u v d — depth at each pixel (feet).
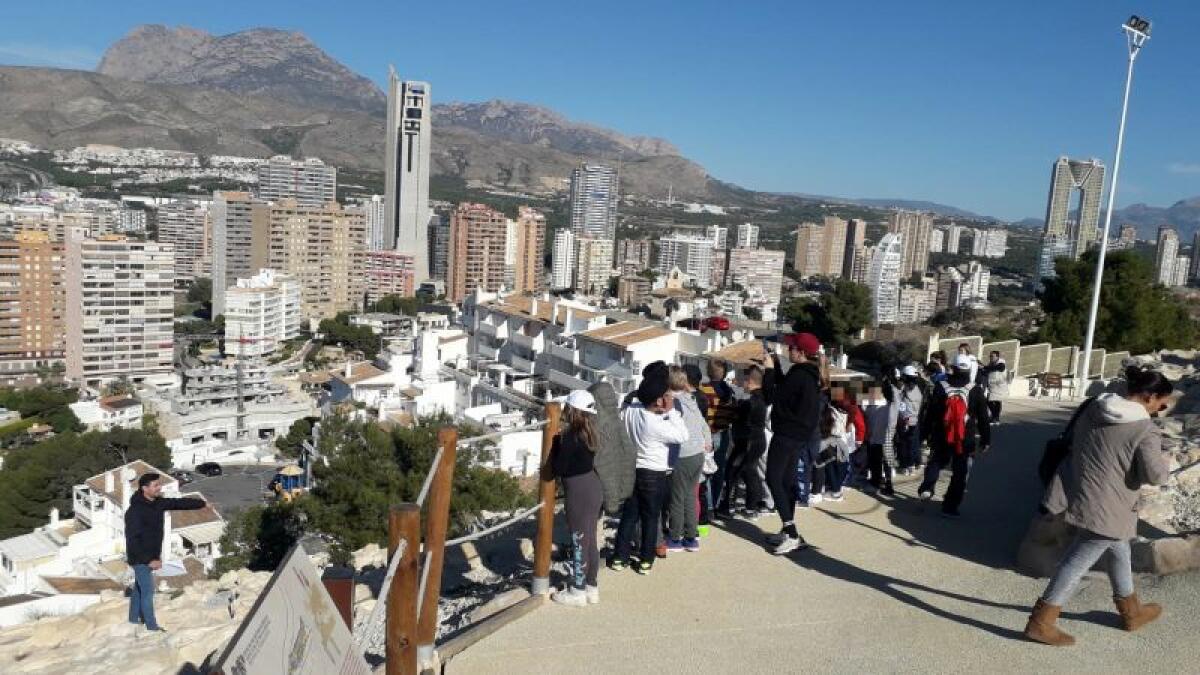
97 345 384.06
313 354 437.99
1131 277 130.62
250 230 529.04
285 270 538.88
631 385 150.61
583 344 165.07
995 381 58.54
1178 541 27.43
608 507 25.81
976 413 36.58
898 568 30.14
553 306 190.70
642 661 22.88
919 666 22.76
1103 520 22.24
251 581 40.01
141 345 394.11
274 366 396.98
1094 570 28.22
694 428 30.30
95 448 196.24
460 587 33.37
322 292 556.51
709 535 33.22
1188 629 23.93
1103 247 81.51
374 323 473.26
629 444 26.08
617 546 29.01
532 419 131.13
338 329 451.94
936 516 36.78
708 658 23.12
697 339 152.97
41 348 402.11
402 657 18.22
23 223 578.25
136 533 31.99
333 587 21.79
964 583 28.81
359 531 69.41
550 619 25.26
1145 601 25.67
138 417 297.74
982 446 36.65
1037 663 22.75
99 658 29.04
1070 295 133.90
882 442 40.73
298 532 77.41
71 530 150.00
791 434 30.19
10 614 97.76
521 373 179.93
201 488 234.99
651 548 28.40
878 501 38.96
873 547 32.40
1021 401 78.43
